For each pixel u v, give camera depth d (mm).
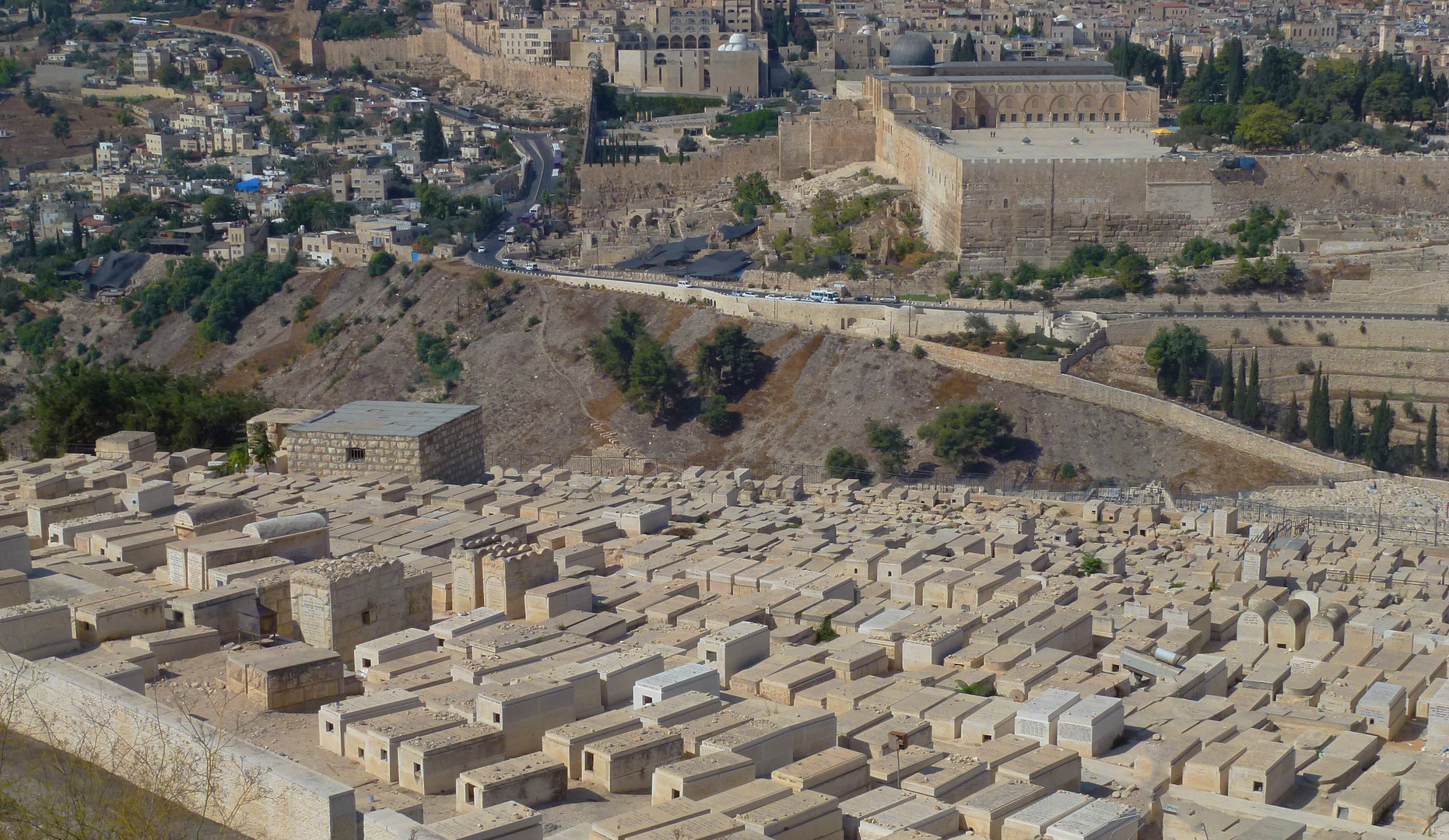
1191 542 107625
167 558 69312
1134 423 198875
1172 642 69562
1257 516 134000
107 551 69438
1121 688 63188
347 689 55156
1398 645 71562
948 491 136125
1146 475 190375
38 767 46031
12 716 49094
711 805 44031
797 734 50969
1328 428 190625
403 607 63812
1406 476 181250
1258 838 47406
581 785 48438
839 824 44344
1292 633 73312
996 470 194375
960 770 49344
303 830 41125
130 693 47594
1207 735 56562
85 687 47688
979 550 92375
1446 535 124250
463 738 48219
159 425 128625
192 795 43469
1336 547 106500
